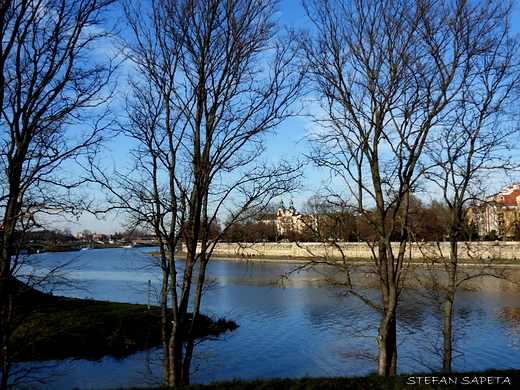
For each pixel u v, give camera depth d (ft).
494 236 176.14
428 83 38.73
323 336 85.30
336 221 42.88
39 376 61.52
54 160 34.24
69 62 35.17
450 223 47.96
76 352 72.18
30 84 34.78
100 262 266.16
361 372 64.18
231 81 40.93
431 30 38.27
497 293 135.74
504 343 77.10
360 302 119.34
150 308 95.61
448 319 45.98
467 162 44.09
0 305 33.37
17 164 32.55
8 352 36.04
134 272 211.00
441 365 64.54
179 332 39.78
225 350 76.43
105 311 90.33
